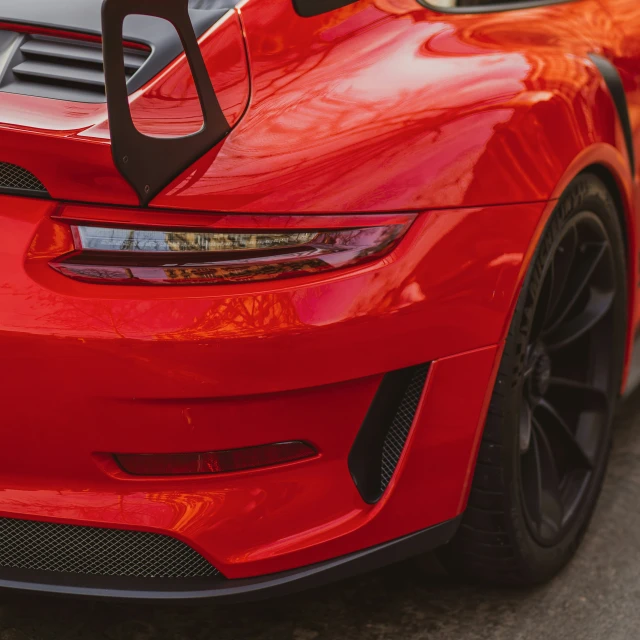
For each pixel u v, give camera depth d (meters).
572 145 2.14
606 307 2.57
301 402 1.78
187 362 1.67
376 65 2.03
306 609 2.31
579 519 2.56
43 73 1.84
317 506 1.88
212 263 1.70
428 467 1.97
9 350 1.66
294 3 2.05
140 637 2.19
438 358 1.89
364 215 1.77
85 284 1.68
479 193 1.91
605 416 2.69
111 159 1.60
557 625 2.30
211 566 1.88
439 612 2.32
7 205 1.70
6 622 2.20
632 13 2.95
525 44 2.33
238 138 1.77
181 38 1.67
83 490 1.78
